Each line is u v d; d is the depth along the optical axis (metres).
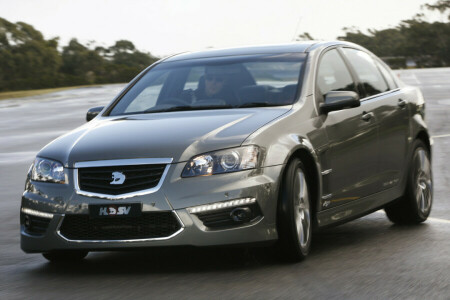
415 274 12.02
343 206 14.62
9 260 14.32
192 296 10.84
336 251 14.17
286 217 12.71
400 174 16.75
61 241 12.61
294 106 14.02
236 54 16.02
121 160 12.38
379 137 15.97
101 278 12.41
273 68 15.12
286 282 11.62
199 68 15.69
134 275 12.52
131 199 12.17
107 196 12.27
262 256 13.69
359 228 16.91
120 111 15.16
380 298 10.52
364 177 15.38
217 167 12.30
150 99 15.23
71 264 13.85
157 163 12.27
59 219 12.59
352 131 14.98
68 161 12.78
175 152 12.34
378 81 17.16
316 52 15.55
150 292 11.20
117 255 14.54
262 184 12.39
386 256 13.58
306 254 13.29
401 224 17.25
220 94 14.77
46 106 96.00
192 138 12.62
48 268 13.48
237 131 12.81
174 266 13.12
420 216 17.22
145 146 12.53
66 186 12.63
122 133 13.23
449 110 54.03
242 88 14.75
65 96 135.75
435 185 22.86
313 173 13.70
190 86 15.24
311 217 13.73
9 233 17.52
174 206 12.06
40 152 13.45
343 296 10.68
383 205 16.06
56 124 59.53
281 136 13.05
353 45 17.33
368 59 17.52
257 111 13.82
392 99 17.00
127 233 12.31
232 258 13.59
